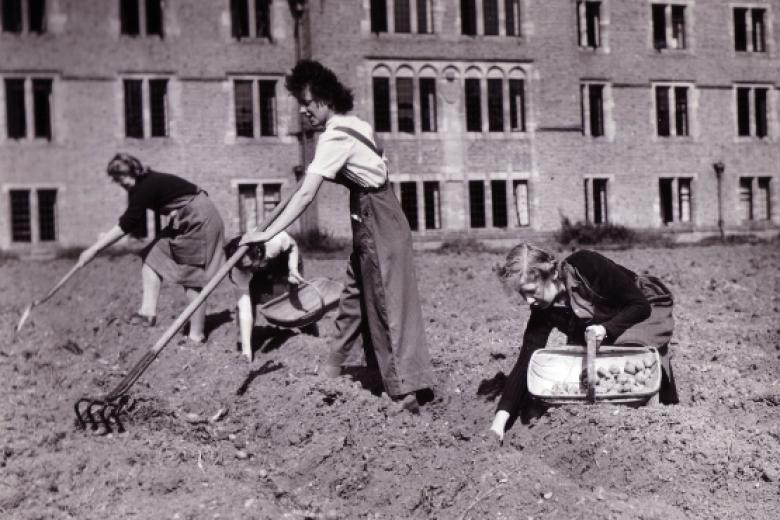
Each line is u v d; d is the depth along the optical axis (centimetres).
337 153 679
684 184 3822
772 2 3916
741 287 1369
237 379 816
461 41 3394
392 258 695
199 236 948
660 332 639
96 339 1056
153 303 1004
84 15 3250
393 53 3309
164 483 598
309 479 614
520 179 3453
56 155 3231
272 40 3362
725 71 3847
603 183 3703
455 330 1043
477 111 3450
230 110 3316
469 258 2231
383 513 562
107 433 721
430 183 3403
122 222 938
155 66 3272
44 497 586
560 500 527
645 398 630
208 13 3306
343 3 3256
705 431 593
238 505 557
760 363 862
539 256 605
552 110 3491
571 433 606
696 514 519
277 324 921
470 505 535
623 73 3709
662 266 1728
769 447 589
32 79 3238
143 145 3256
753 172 3878
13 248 3175
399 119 3378
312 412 696
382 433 651
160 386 841
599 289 602
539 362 639
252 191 3366
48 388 848
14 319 1261
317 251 3011
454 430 662
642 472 558
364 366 830
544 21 3494
